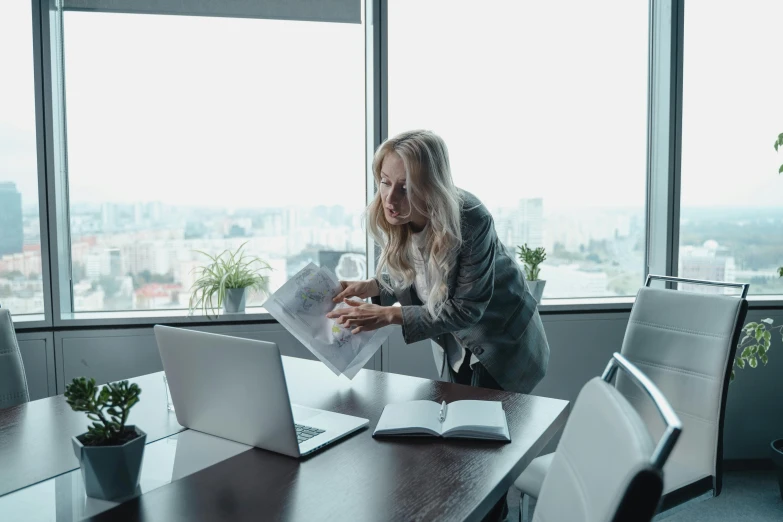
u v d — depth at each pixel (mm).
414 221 1706
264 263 2920
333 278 1738
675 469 1674
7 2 2564
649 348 1848
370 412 1517
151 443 1335
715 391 1664
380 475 1154
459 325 1690
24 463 1237
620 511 700
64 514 1024
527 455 1266
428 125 2938
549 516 979
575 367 2918
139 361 2678
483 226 1686
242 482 1133
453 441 1322
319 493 1083
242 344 1223
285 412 1215
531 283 2895
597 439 875
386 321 1623
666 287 2988
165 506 1045
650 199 3070
